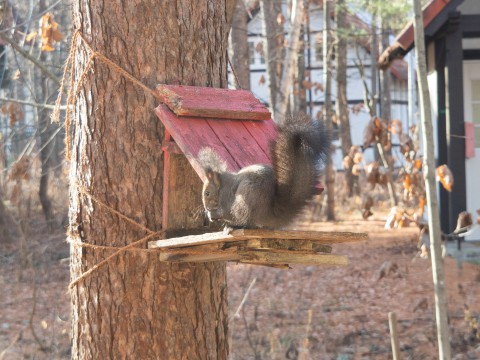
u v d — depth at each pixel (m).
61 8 15.14
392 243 23.27
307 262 6.32
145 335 6.88
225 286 7.46
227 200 6.30
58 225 19.69
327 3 26.09
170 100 6.82
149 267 6.89
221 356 7.29
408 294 16.36
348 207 32.94
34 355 12.51
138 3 6.99
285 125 6.48
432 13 17.64
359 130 49.31
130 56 6.99
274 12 25.62
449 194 18.31
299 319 14.76
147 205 6.95
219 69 7.47
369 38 39.75
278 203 6.32
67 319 14.15
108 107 6.98
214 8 7.41
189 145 6.58
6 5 13.66
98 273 6.95
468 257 17.84
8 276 17.20
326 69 26.27
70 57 7.25
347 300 16.12
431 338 12.98
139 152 6.95
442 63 18.80
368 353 12.73
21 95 17.34
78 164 7.09
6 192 17.05
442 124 18.89
